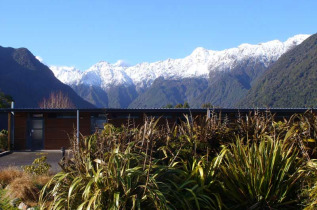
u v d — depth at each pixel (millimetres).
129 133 6035
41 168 9875
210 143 6363
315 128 6203
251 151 5281
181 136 6398
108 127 6430
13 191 8172
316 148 5875
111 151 5062
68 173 4895
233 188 5152
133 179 4637
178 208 4844
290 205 5145
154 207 4516
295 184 5117
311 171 5000
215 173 5359
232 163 5312
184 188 4918
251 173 5094
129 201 4484
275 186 5133
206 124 6598
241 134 6559
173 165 5195
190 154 5953
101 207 4430
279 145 5293
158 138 6082
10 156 21219
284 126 6691
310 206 4598
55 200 4820
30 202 7879
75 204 4766
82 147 5695
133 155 4930
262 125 6586
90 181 4430
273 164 5094
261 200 5039
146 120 6027
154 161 5125
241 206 5156
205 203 5004
